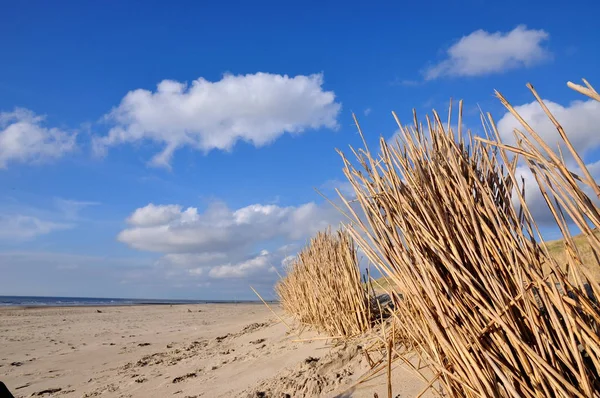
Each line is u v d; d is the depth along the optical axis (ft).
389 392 5.96
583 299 3.96
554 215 4.10
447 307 4.72
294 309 23.22
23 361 23.18
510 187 4.98
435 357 5.39
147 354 23.47
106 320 52.42
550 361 4.18
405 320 5.73
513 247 4.38
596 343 3.90
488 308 4.40
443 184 4.99
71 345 29.25
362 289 13.43
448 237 4.77
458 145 5.42
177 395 12.40
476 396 4.58
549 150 3.73
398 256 5.11
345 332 13.44
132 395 13.51
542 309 4.60
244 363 14.78
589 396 3.75
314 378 9.43
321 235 17.98
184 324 45.09
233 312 67.92
